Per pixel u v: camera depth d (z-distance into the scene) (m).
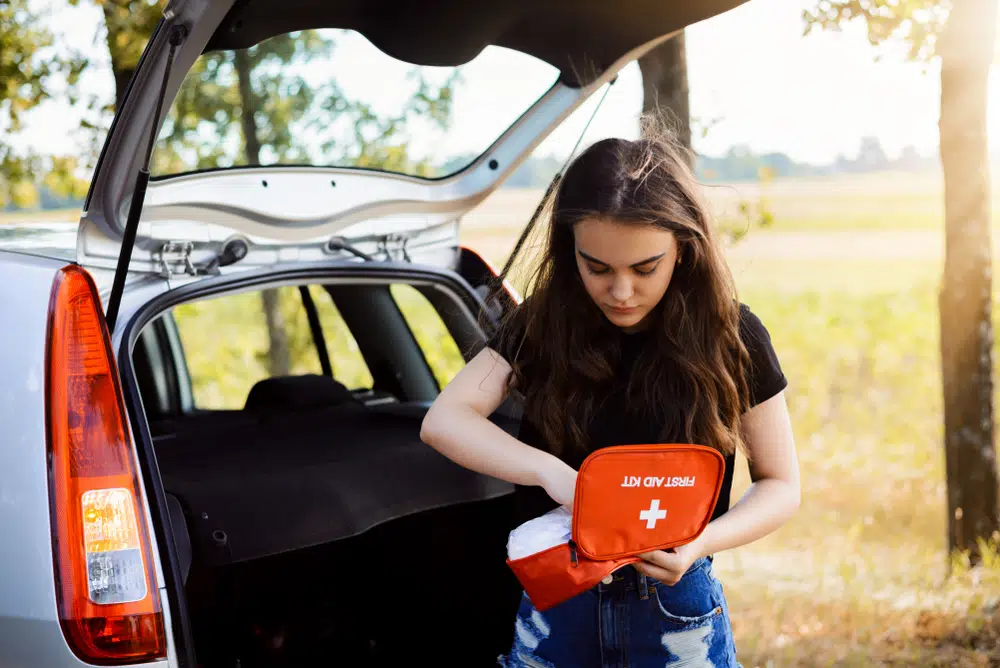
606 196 1.35
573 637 1.56
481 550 2.39
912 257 16.30
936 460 6.41
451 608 2.39
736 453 1.58
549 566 1.38
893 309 10.41
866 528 5.21
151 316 2.05
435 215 2.63
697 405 1.47
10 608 1.46
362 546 2.32
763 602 4.00
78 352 1.56
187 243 2.16
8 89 5.47
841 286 13.12
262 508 2.06
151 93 1.76
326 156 3.13
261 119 2.79
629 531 1.37
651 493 1.36
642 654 1.55
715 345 1.48
